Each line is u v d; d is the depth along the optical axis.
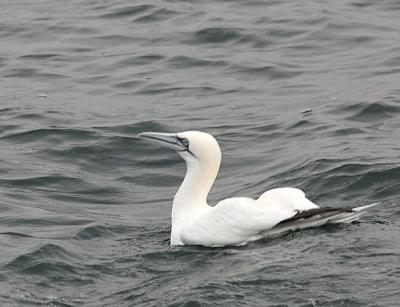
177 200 19.12
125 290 16.86
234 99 27.89
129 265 17.98
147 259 18.11
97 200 22.53
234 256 17.53
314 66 29.81
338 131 24.83
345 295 15.57
